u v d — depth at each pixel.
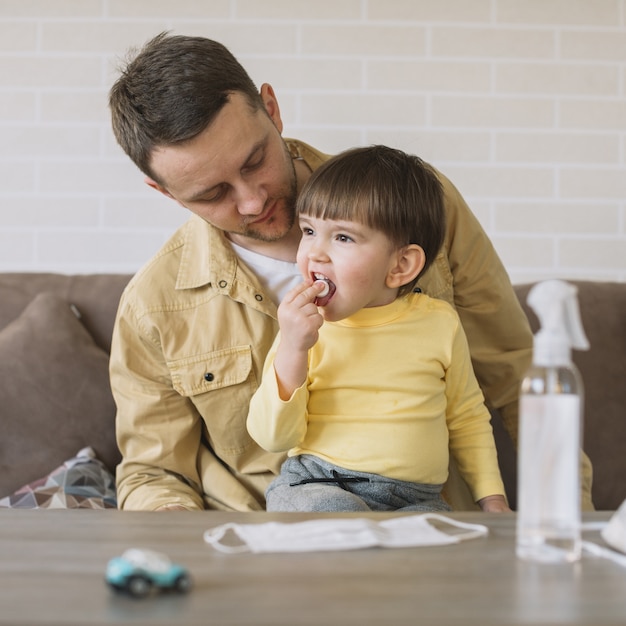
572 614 0.63
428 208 1.43
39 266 2.67
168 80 1.39
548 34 2.69
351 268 1.36
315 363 1.42
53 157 2.67
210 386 1.65
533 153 2.69
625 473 2.05
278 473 1.68
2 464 1.94
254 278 1.65
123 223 2.67
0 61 2.67
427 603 0.65
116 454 1.99
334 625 0.60
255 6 2.67
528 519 0.78
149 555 0.69
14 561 0.77
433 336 1.42
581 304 2.16
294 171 1.56
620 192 2.70
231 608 0.64
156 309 1.66
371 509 1.34
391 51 2.68
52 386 1.99
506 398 1.76
